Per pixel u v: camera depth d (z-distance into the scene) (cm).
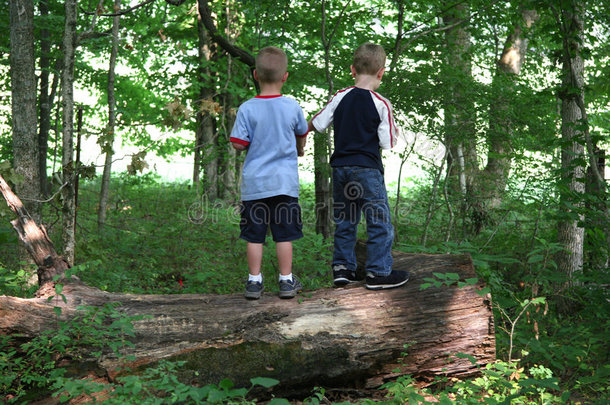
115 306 309
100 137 462
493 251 624
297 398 302
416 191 898
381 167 325
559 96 530
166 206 1112
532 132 647
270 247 542
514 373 316
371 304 316
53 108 1078
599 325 393
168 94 1096
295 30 761
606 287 434
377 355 306
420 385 320
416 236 741
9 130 938
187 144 1480
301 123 323
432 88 614
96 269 541
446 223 746
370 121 318
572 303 477
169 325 302
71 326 298
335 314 311
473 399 281
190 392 221
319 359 298
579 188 522
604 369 317
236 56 702
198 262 596
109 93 803
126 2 1034
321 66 709
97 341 289
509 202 690
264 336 300
